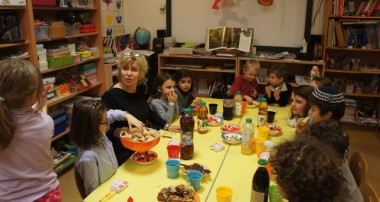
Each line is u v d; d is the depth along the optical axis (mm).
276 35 4426
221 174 1697
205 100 3189
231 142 2078
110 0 4434
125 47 4797
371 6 3938
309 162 983
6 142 1445
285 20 4348
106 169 1665
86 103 1661
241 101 2684
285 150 1049
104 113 1694
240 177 1668
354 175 1844
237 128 2330
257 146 1968
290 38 4391
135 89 2322
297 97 2361
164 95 2547
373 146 3850
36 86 1499
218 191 1440
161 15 4766
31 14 2719
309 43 4254
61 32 3150
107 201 1448
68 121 3395
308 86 2393
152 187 1566
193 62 4688
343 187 1216
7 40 2582
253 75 3338
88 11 3686
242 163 1828
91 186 1619
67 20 3363
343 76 4430
